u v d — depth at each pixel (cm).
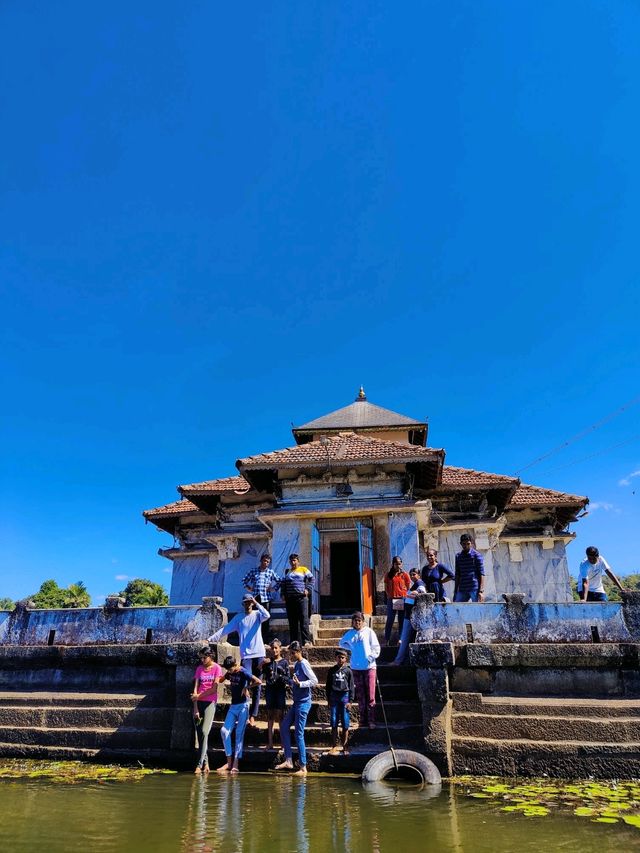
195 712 830
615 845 474
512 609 859
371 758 733
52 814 568
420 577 1034
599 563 1023
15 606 1065
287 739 765
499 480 1504
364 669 823
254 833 505
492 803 600
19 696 948
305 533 1314
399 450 1352
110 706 905
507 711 784
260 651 844
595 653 801
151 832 509
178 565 1667
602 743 721
